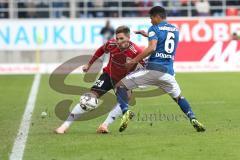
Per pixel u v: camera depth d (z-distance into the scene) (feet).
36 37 164.96
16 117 80.64
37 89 118.42
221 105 93.20
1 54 165.17
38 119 78.64
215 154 55.67
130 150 57.67
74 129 70.33
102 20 165.48
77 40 165.17
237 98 102.42
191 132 67.36
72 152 57.16
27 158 55.01
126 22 164.04
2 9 176.96
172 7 178.70
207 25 162.50
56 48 165.17
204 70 161.27
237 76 145.89
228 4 182.50
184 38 161.68
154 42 64.54
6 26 164.96
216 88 119.75
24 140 63.57
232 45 161.58
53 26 165.27
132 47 66.85
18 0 178.50
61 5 181.88
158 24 65.77
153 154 55.88
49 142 62.18
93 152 57.00
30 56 164.96
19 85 127.13
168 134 66.18
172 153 56.24
